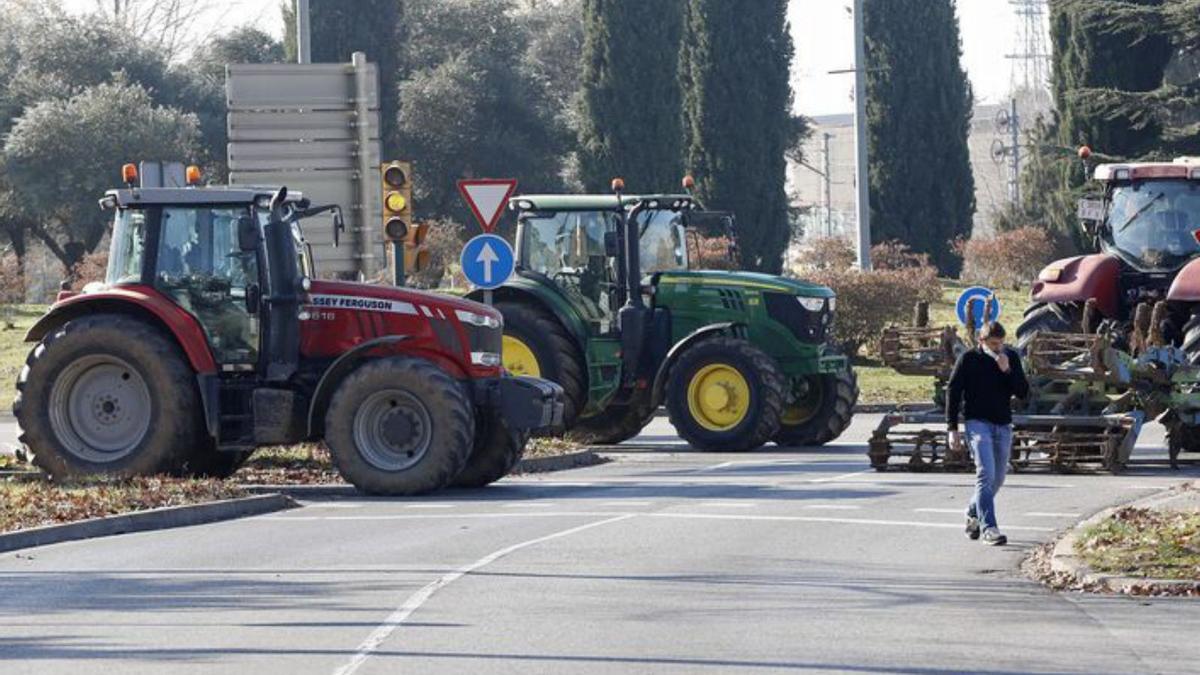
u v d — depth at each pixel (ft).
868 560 89.35
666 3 345.92
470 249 147.23
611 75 345.51
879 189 388.78
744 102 345.92
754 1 345.92
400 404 121.29
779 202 350.43
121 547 97.76
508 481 132.46
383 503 117.91
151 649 67.15
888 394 209.15
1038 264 339.36
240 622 72.64
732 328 158.20
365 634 69.67
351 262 163.53
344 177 163.53
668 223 163.02
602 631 70.18
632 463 146.30
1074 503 112.16
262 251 125.70
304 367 126.00
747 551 92.38
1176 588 79.97
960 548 93.61
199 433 125.59
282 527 105.29
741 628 70.95
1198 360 140.26
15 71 435.53
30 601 78.95
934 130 386.93
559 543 95.45
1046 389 134.72
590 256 159.33
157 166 132.16
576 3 535.60
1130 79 314.96
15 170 387.96
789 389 158.40
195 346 124.67
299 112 162.50
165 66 441.68
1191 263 142.61
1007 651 66.59
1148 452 148.15
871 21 387.34
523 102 434.30
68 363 124.98
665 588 80.64
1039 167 409.08
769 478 129.80
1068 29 320.91
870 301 229.86
